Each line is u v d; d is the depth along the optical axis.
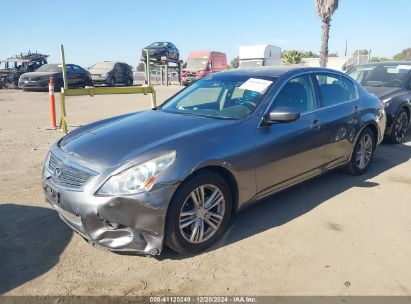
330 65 30.41
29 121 10.67
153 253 3.16
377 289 2.96
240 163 3.61
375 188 5.05
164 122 3.94
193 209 3.36
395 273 3.16
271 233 3.81
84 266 3.25
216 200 3.49
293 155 4.18
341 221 4.09
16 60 24.28
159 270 3.20
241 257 3.38
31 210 4.30
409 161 6.38
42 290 2.94
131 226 3.08
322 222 4.06
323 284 3.02
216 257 3.39
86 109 13.47
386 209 4.40
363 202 4.59
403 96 7.59
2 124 10.10
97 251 3.48
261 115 3.93
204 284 3.02
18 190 4.92
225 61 30.77
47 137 8.17
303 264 3.28
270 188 4.03
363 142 5.46
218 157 3.41
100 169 3.14
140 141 3.43
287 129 4.10
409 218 4.17
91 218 3.07
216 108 4.24
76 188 3.17
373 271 3.19
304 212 4.30
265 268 3.22
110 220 3.05
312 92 4.62
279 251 3.48
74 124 9.98
